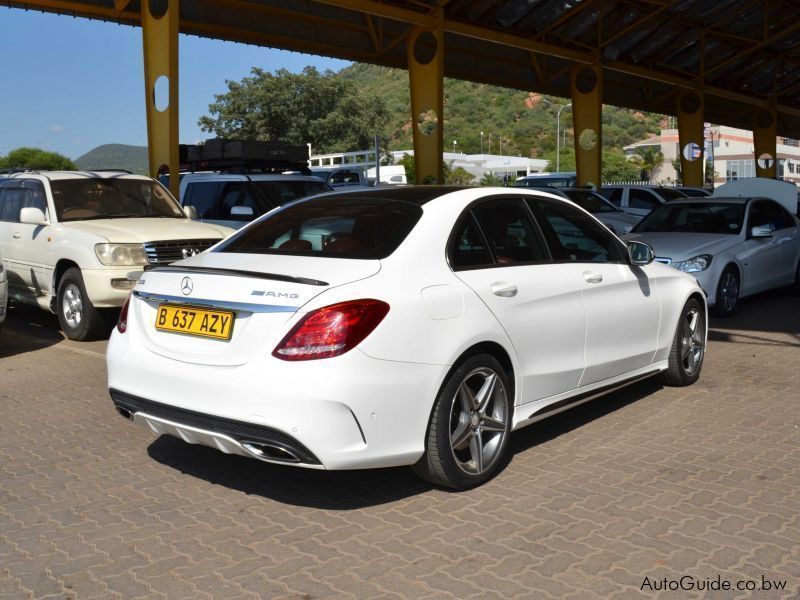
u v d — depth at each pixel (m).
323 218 4.55
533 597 3.11
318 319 3.62
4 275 7.88
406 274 3.97
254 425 3.61
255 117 72.00
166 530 3.76
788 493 4.16
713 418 5.57
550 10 22.45
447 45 25.25
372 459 3.71
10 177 10.03
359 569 3.35
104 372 7.15
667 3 23.77
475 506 4.01
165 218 9.42
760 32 30.05
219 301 3.84
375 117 73.75
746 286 10.59
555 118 156.12
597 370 5.16
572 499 4.08
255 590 3.18
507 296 4.40
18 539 3.66
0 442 5.12
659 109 36.12
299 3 21.03
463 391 4.14
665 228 11.38
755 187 14.10
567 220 5.19
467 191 4.67
